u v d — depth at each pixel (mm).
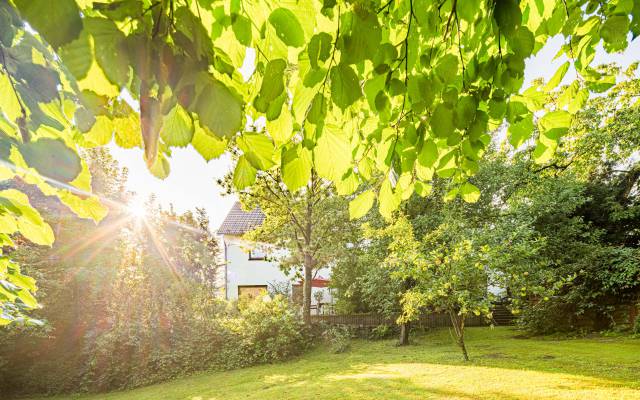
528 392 5008
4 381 8570
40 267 9172
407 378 6414
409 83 1271
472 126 1435
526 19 1656
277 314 10805
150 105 612
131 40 591
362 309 14609
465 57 1733
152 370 9195
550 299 11008
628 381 5273
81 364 9047
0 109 950
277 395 6211
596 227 12109
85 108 786
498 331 12609
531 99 1663
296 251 12250
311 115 1060
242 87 965
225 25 963
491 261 6965
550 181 10281
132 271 9883
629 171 10852
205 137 900
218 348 10008
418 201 11367
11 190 1424
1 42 759
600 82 1893
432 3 1280
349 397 5551
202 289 11078
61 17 513
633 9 1514
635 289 10344
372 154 1879
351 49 922
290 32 888
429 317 13578
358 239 12234
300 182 1233
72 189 1255
